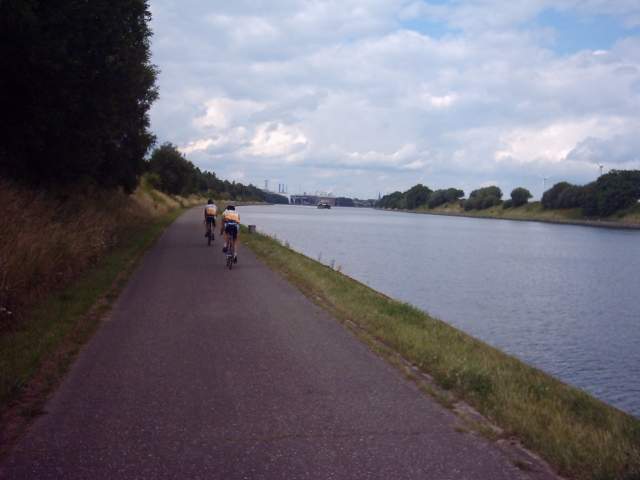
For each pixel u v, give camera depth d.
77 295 10.96
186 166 78.88
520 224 122.44
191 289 12.74
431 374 6.83
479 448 4.76
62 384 6.23
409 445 4.79
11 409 5.49
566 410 5.94
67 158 19.98
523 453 4.68
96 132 20.20
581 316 19.27
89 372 6.66
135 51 19.80
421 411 5.60
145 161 36.19
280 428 5.12
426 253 40.94
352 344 8.17
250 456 4.54
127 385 6.22
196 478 4.18
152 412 5.46
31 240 10.96
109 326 8.98
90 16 16.73
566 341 15.20
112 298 11.35
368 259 33.62
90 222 16.88
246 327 9.12
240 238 27.73
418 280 25.77
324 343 8.20
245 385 6.29
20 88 17.05
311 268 17.17
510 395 6.02
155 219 40.50
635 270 36.62
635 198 122.88
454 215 192.00
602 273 34.38
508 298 22.38
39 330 8.30
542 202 149.75
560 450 4.62
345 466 4.39
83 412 5.43
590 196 129.00
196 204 97.06
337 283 14.54
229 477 4.20
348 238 51.97
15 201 12.59
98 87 19.03
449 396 6.08
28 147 18.47
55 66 15.88
